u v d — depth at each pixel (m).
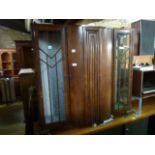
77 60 2.03
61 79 2.06
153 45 2.82
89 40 2.03
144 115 2.69
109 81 2.34
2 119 3.32
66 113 2.14
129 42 2.36
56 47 1.97
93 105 2.26
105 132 2.37
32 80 2.83
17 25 4.82
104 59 2.20
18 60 4.43
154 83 2.98
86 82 2.13
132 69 2.51
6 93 4.47
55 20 2.22
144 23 2.65
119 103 2.57
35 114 2.50
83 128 2.31
